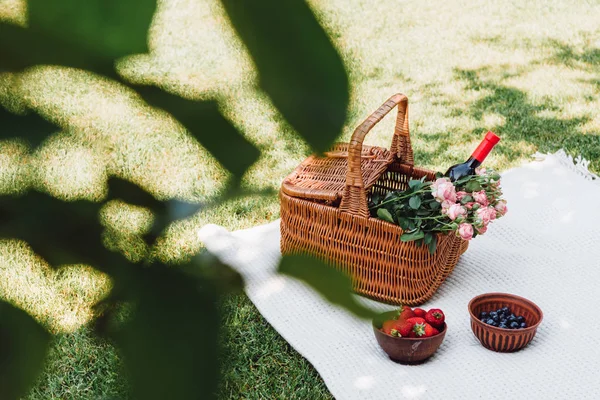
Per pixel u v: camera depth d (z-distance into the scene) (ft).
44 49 0.55
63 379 6.61
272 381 6.67
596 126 11.96
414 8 18.61
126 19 0.54
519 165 10.74
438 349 6.82
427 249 7.08
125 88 0.60
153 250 0.73
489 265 8.06
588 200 9.22
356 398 6.28
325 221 7.38
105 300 0.68
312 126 0.49
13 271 7.16
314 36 0.50
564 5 18.48
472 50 15.79
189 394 0.60
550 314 7.29
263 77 0.50
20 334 0.71
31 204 0.73
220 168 0.60
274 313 7.29
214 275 0.69
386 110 7.14
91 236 0.74
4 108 0.65
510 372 6.48
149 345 0.62
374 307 0.66
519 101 13.10
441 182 6.92
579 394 6.26
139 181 0.79
